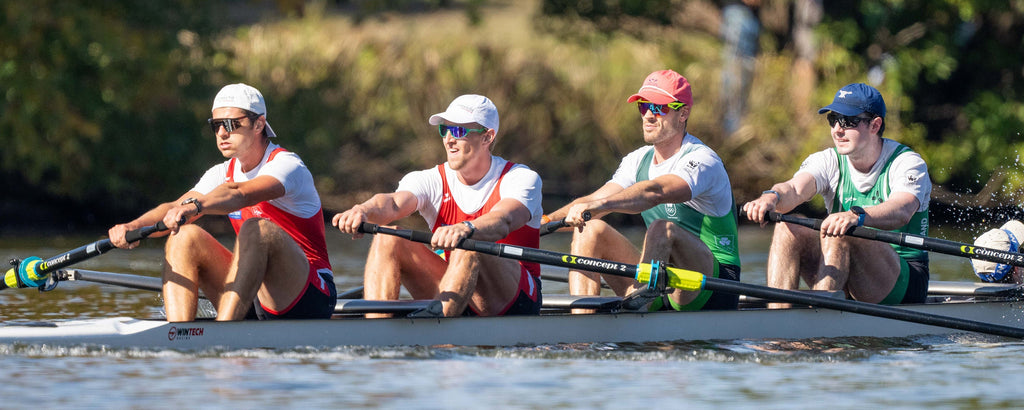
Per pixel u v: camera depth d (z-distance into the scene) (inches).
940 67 3019.2
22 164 2507.4
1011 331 993.5
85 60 2425.0
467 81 3120.1
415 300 946.1
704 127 3053.6
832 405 741.3
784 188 1093.1
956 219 2970.0
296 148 2952.8
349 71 3125.0
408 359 871.7
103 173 2566.4
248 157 954.7
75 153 2507.4
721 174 1039.0
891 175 1084.5
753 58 3127.5
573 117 3097.9
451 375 816.9
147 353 870.4
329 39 3228.3
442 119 964.0
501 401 738.8
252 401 727.1
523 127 3112.7
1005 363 905.5
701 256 1015.6
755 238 2559.1
